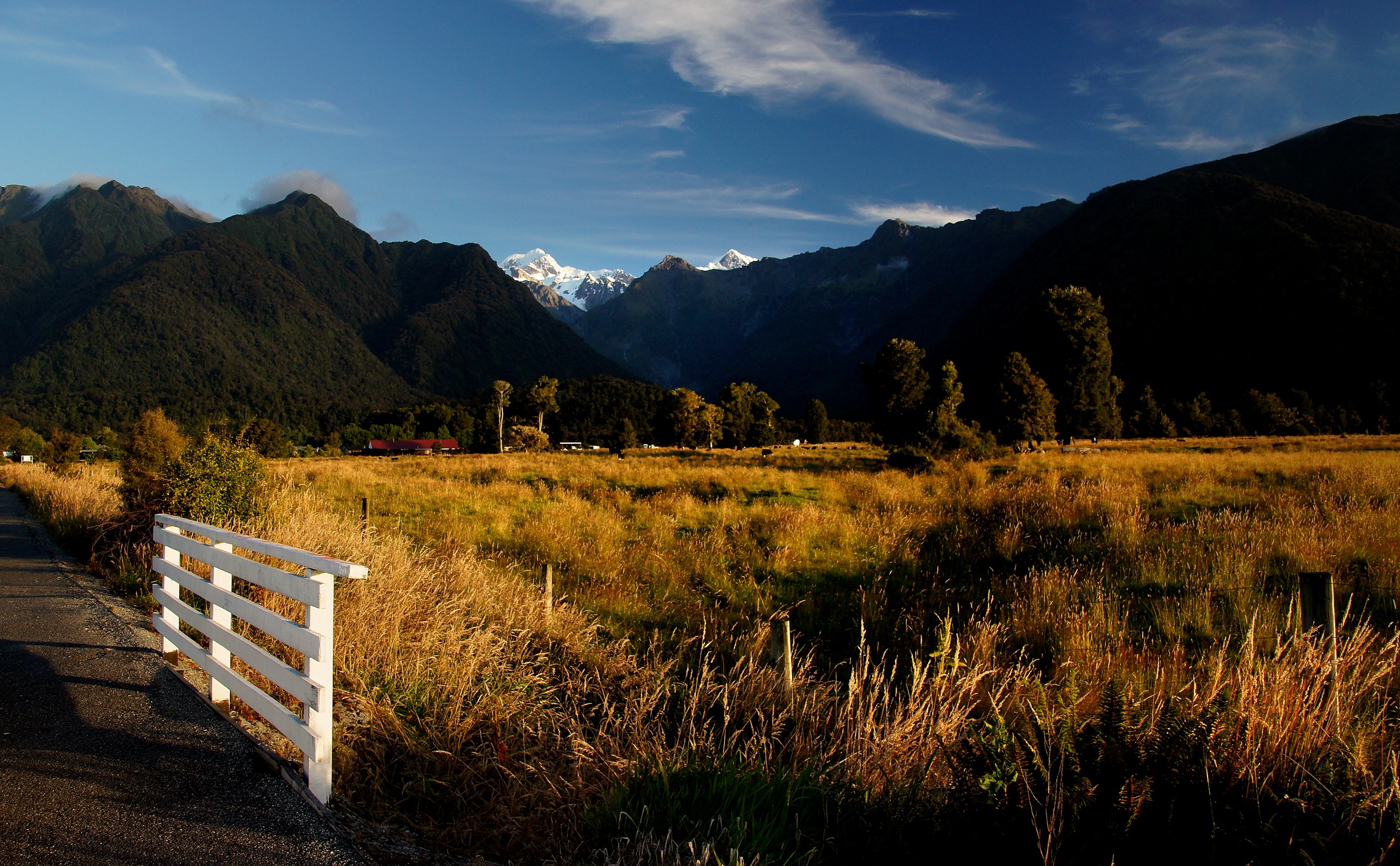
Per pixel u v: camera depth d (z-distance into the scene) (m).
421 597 5.92
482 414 127.75
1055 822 2.58
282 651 4.92
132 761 3.30
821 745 4.03
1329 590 4.02
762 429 82.19
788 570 9.22
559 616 6.42
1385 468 14.64
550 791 3.39
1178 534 9.26
